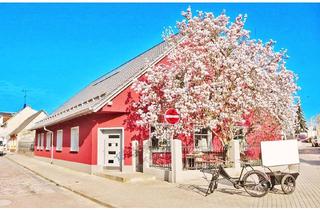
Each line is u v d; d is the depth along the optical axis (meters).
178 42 16.42
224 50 15.23
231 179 10.79
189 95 14.70
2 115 87.88
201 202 9.58
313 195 10.53
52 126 27.09
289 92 16.55
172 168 13.67
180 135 17.52
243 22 15.59
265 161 10.80
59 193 11.91
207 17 15.67
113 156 17.61
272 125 17.88
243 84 14.84
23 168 23.06
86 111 17.00
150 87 16.23
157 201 9.79
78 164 19.72
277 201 9.64
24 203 9.96
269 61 16.00
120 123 17.36
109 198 10.33
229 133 15.90
